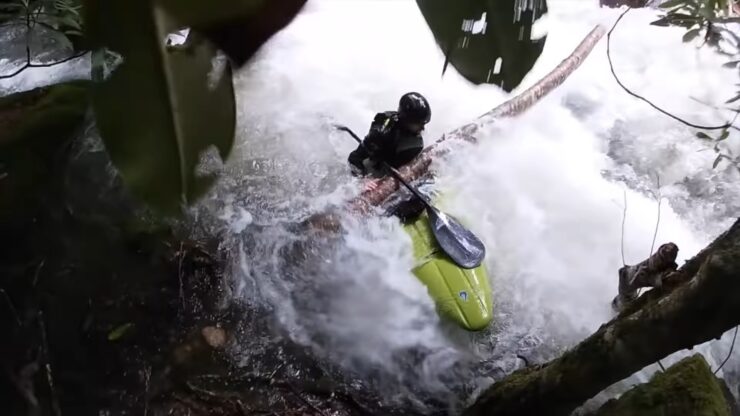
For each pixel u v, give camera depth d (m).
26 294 3.60
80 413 3.38
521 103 5.81
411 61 6.66
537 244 4.79
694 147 5.65
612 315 4.38
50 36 4.42
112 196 4.10
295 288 4.30
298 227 4.61
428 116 4.82
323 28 6.86
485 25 0.53
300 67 6.31
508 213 5.00
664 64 6.64
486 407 3.04
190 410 3.61
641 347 2.14
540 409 2.77
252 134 5.43
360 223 4.63
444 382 3.96
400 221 4.64
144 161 0.51
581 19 7.16
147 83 0.51
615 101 6.18
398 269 4.39
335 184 5.04
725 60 6.12
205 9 0.51
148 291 3.99
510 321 4.30
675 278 2.43
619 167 5.55
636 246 4.86
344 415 3.74
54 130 3.73
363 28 6.95
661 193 5.34
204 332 3.96
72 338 3.61
